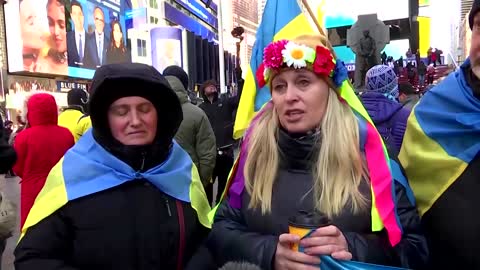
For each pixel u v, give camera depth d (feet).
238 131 7.75
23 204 12.47
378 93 11.74
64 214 5.43
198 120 13.89
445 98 5.84
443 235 5.59
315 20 7.11
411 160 6.04
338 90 5.86
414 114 6.19
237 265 4.99
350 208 5.43
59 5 120.16
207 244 6.25
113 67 5.64
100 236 5.35
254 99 7.79
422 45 114.83
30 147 12.35
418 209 5.98
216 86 19.02
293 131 5.76
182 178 6.07
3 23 104.99
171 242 5.71
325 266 4.88
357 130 5.69
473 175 5.52
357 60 33.60
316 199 5.54
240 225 6.14
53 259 5.32
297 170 5.79
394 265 5.41
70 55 127.13
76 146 5.85
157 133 5.95
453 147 5.68
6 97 101.60
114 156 5.64
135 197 5.58
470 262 5.36
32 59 109.09
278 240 5.40
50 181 5.64
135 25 173.78
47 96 12.74
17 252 5.35
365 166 5.63
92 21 140.15
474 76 5.60
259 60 7.86
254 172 6.04
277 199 5.75
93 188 5.44
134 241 5.45
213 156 14.20
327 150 5.59
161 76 5.88
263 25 8.02
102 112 5.66
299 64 5.54
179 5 233.35
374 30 33.09
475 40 5.41
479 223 5.35
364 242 5.23
